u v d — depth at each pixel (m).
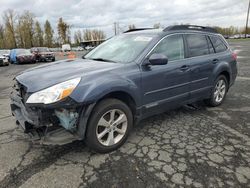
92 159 3.07
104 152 3.19
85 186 2.55
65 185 2.57
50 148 3.35
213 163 2.94
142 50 3.62
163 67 3.72
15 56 20.52
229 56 5.19
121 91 3.16
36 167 2.90
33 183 2.60
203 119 4.43
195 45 4.42
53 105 2.67
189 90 4.27
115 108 3.17
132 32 4.50
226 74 5.20
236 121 4.33
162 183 2.58
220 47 5.09
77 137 2.96
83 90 2.82
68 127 2.84
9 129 4.03
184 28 4.30
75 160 3.05
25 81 3.08
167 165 2.91
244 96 6.05
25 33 60.34
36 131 3.01
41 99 2.71
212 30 5.04
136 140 3.59
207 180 2.62
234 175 2.70
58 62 4.05
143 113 3.61
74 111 2.85
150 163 2.96
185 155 3.14
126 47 3.93
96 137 3.05
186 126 4.11
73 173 2.78
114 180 2.64
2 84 8.90
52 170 2.84
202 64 4.41
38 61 23.02
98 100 3.02
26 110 2.96
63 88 2.74
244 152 3.21
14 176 2.73
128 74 3.29
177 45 4.07
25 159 3.08
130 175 2.72
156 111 3.83
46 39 65.88
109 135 3.20
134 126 3.93
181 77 4.02
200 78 4.44
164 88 3.79
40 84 2.89
